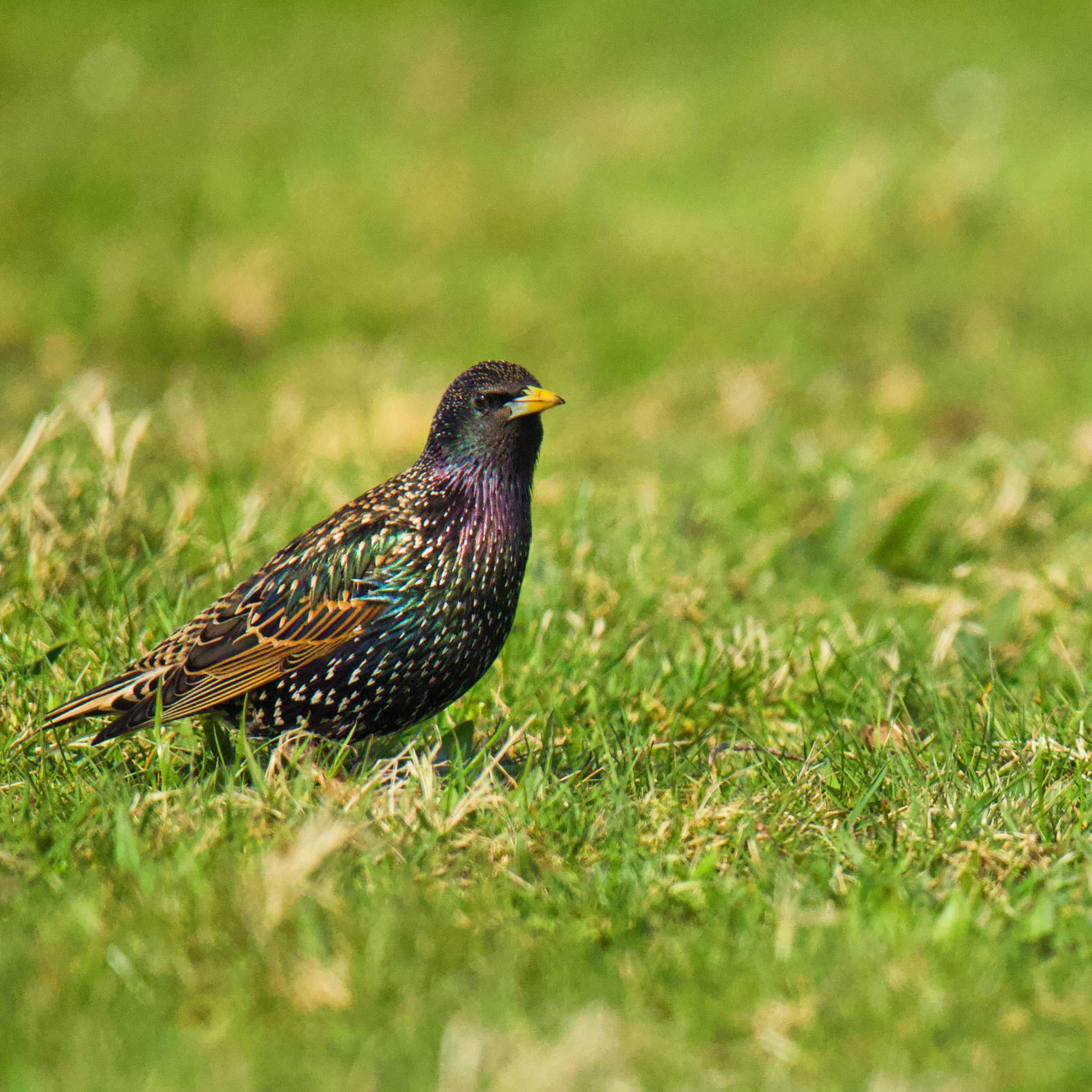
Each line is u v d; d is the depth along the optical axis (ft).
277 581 26.02
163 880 20.80
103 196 79.82
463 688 26.73
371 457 48.06
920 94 95.91
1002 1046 17.79
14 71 105.40
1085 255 72.95
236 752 25.72
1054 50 106.01
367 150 89.71
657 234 73.92
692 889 21.85
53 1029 17.65
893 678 30.66
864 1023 18.25
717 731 29.01
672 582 34.94
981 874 22.63
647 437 53.11
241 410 55.01
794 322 66.85
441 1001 18.52
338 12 119.96
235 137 91.56
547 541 37.17
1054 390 58.13
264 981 18.67
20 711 26.94
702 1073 17.46
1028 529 41.47
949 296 68.95
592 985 18.95
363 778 24.64
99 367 60.64
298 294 67.41
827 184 77.25
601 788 25.20
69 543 32.71
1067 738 26.99
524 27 116.67
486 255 73.82
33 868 21.24
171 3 119.55
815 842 23.98
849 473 44.42
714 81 101.91
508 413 25.70
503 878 21.98
